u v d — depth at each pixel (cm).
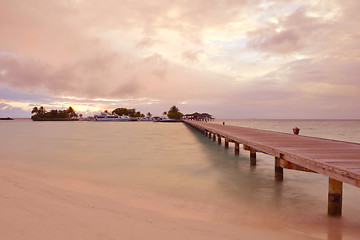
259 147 929
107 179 877
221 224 471
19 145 2059
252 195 710
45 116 15950
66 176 922
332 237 440
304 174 988
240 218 525
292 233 449
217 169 1090
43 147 1919
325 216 551
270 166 1168
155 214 498
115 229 391
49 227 386
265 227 475
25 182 760
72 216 444
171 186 792
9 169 1048
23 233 358
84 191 703
